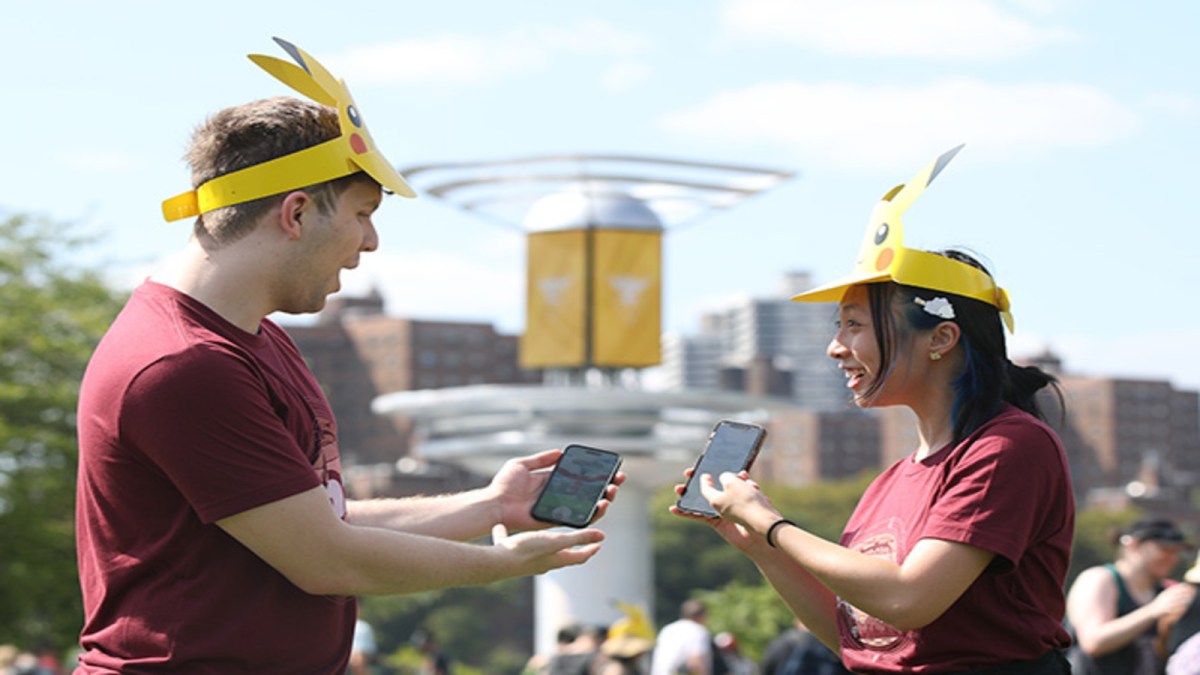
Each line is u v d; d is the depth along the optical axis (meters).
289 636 3.43
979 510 3.60
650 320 22.11
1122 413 146.38
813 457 147.62
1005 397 3.85
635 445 22.11
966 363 3.78
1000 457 3.63
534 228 22.09
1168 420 148.38
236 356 3.37
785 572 4.07
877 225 3.88
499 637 96.06
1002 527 3.59
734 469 3.99
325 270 3.49
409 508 4.05
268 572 3.42
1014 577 3.68
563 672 11.45
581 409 22.00
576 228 21.94
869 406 3.89
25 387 29.05
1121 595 7.26
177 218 3.49
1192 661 6.64
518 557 3.63
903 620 3.58
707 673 13.09
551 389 21.83
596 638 11.95
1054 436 3.72
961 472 3.66
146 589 3.39
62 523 29.33
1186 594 6.93
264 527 3.33
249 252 3.43
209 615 3.37
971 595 3.66
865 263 3.87
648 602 22.92
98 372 3.39
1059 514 3.71
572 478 4.07
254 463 3.32
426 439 23.64
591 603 22.75
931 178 3.79
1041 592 3.73
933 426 3.84
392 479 101.50
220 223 3.43
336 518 3.41
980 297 3.80
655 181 21.75
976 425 3.75
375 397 119.62
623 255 22.05
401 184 3.55
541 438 22.25
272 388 3.44
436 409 22.73
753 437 4.03
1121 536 7.35
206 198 3.44
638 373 22.67
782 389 155.00
